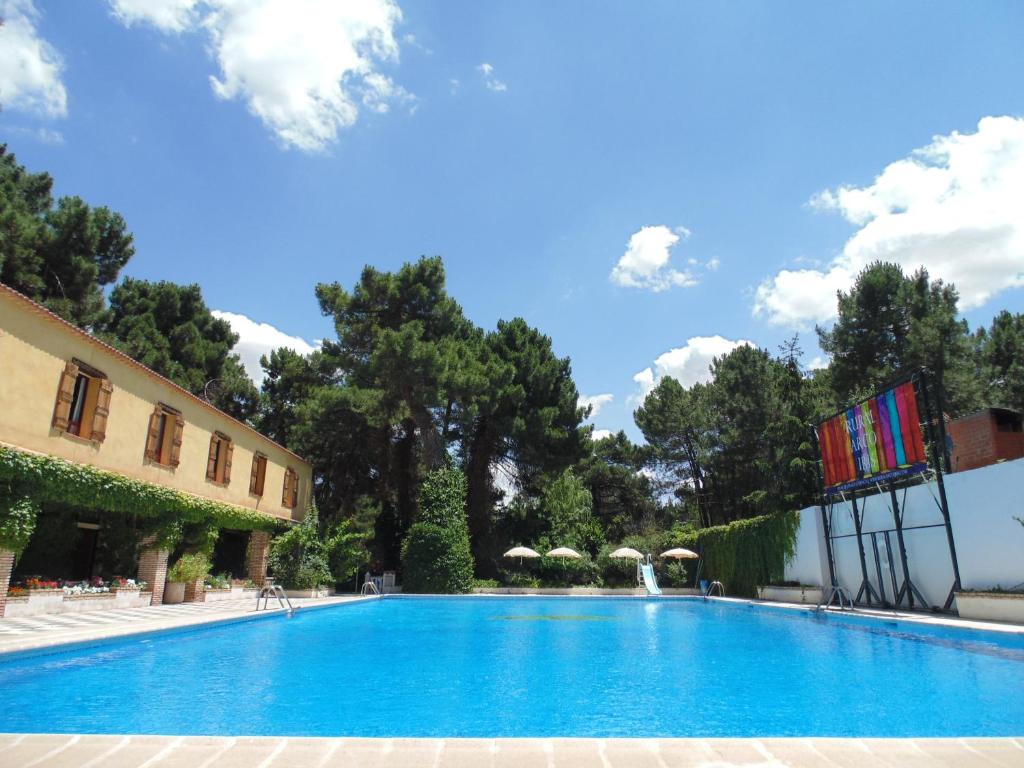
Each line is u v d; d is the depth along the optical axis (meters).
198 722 5.54
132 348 27.64
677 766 3.45
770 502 30.62
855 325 30.64
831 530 19.41
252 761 3.45
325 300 29.95
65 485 13.18
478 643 11.47
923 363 27.44
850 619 15.12
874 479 16.83
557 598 25.05
